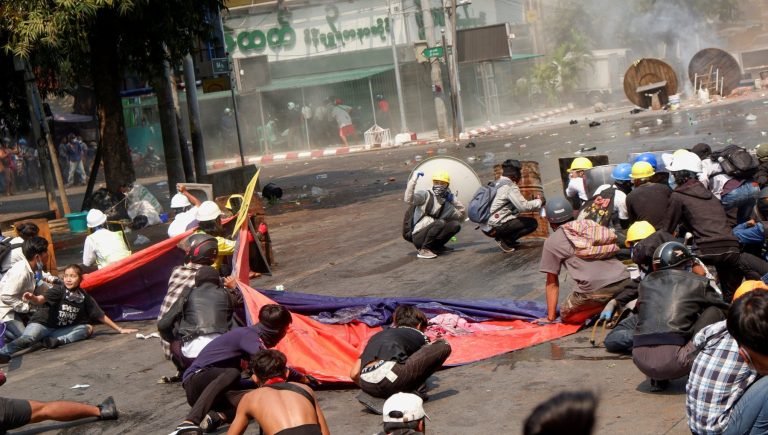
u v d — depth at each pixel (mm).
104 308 10734
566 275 10234
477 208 12148
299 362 7508
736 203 9352
